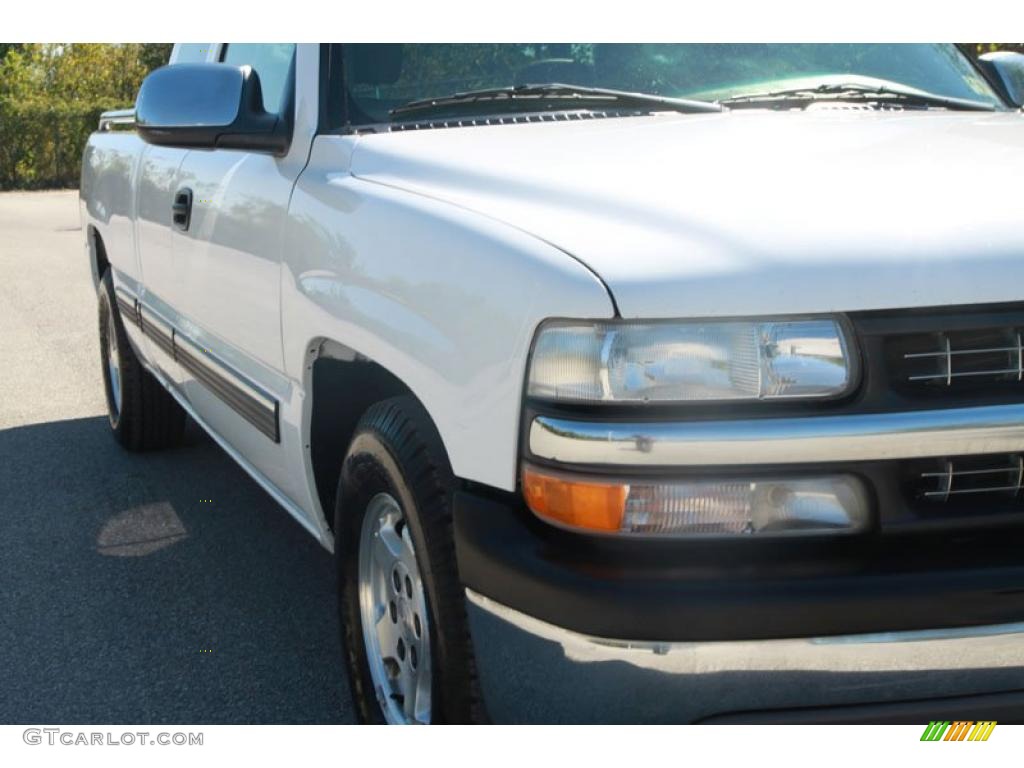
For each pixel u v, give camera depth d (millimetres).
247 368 3701
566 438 2115
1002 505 2135
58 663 3691
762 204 2297
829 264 2121
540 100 3352
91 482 5414
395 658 2912
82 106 33656
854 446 2078
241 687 3520
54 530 4812
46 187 33469
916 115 3207
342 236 2902
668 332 2104
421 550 2500
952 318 2121
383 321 2631
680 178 2494
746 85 3467
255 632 3881
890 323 2111
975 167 2525
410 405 2643
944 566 2084
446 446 2385
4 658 3732
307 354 3133
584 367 2123
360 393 3207
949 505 2127
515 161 2783
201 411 4484
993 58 4000
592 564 2102
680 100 3295
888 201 2301
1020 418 2111
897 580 2062
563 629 2113
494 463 2258
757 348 2098
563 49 3518
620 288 2119
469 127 3225
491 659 2281
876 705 2109
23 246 16359
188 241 4148
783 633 2047
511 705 2275
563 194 2510
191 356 4301
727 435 2068
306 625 3928
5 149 33125
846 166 2539
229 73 3391
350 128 3314
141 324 5051
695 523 2084
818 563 2076
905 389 2111
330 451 3301
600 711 2121
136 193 4938
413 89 3438
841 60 3635
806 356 2096
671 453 2076
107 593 4195
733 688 2072
